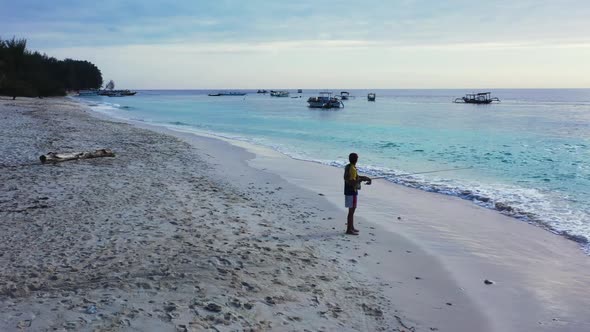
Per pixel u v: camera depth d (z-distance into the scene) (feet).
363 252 28.35
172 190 40.60
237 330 16.75
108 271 21.30
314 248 27.94
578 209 41.06
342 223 35.01
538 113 228.84
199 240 26.58
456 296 22.75
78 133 85.46
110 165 52.16
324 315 19.11
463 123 156.04
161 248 24.71
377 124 152.15
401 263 26.94
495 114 219.61
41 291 18.98
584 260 28.73
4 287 19.20
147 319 16.78
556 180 54.90
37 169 46.78
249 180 50.67
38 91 305.73
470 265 27.32
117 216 30.91
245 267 22.80
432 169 63.31
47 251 23.86
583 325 20.30
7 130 81.61
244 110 261.24
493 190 49.08
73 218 30.07
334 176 56.24
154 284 19.90
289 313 18.78
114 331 15.80
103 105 279.28
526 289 24.03
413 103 405.80
